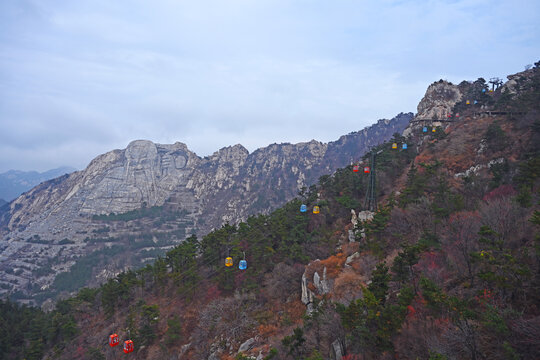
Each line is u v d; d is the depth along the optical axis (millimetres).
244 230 59656
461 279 24797
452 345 17422
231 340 41344
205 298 52969
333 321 27188
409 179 50562
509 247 25156
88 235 184625
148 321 49281
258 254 50688
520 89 77000
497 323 15688
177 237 197875
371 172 53312
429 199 43781
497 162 46594
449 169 57344
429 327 20984
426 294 20281
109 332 52344
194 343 44625
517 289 19297
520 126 56562
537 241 21328
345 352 26062
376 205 51938
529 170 35625
